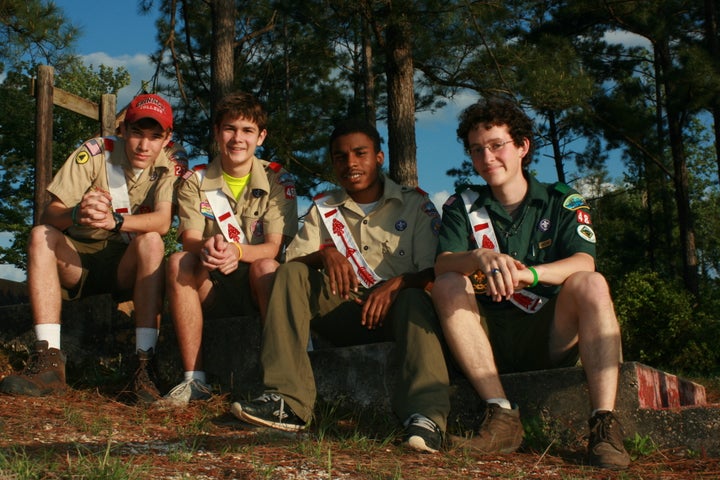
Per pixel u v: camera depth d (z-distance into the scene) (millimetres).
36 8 13078
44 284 3834
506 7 13406
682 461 2953
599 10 18609
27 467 2297
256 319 3953
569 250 3471
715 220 36312
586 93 13641
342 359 3779
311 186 20359
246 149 4141
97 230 4145
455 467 2787
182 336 3777
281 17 17531
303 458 2793
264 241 4184
